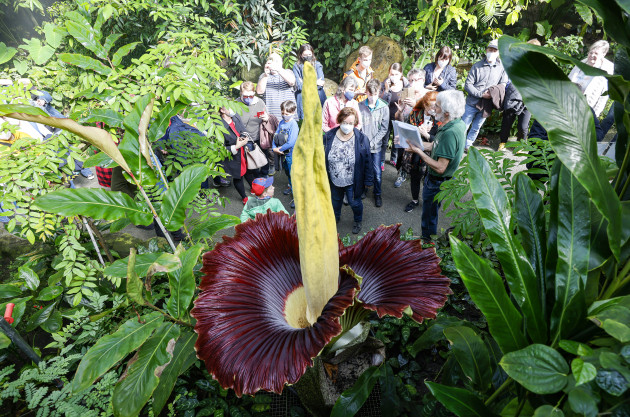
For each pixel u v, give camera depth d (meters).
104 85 2.01
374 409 1.92
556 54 0.79
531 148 2.36
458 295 2.61
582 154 0.81
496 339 1.02
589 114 0.82
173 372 1.62
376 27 9.00
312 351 1.21
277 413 1.97
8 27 8.45
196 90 2.15
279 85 5.46
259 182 2.96
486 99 5.61
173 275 1.58
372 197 5.02
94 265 2.36
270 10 7.37
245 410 1.97
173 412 1.91
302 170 1.13
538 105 0.80
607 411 0.78
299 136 1.09
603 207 0.83
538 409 0.84
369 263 1.62
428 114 3.91
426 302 1.40
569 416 0.91
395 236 1.68
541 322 1.09
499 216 1.13
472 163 1.15
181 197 1.80
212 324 1.38
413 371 2.19
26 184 1.88
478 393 1.53
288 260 1.63
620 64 1.05
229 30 7.55
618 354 0.79
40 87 2.79
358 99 4.89
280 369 1.20
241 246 1.61
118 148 1.72
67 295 2.39
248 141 4.59
